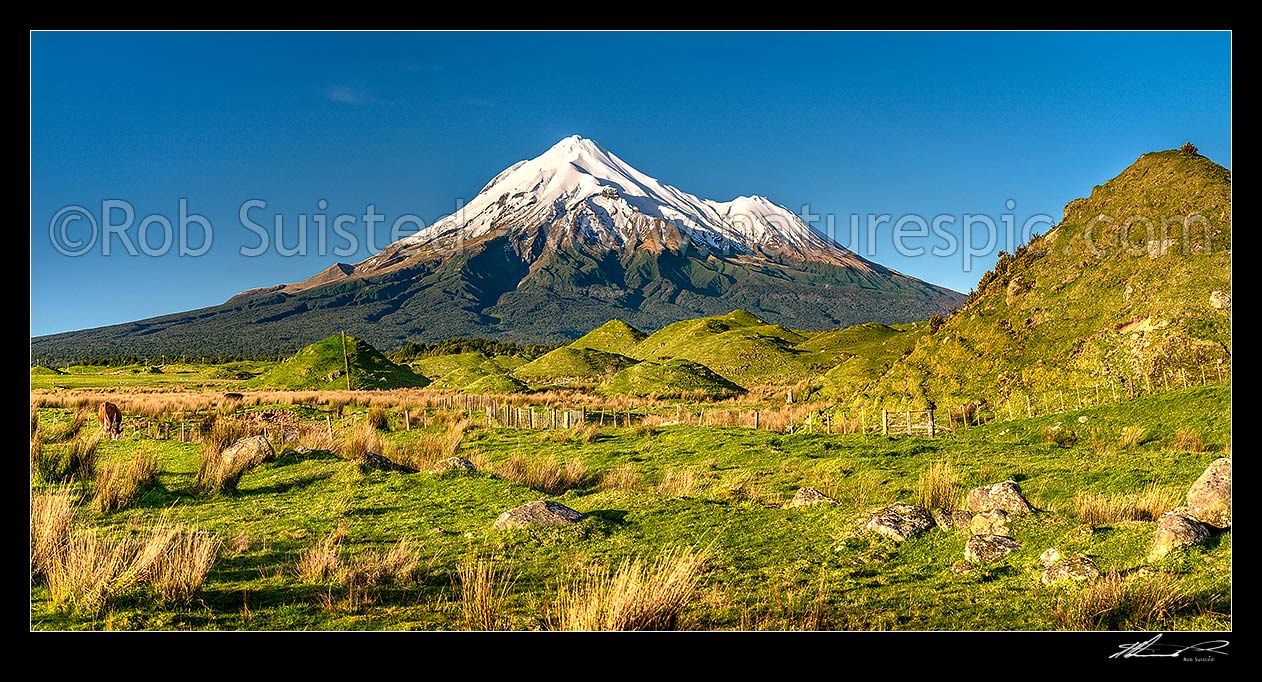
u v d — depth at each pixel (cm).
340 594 970
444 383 10269
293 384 8694
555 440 3016
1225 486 1082
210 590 984
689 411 5059
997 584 985
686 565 980
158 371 14362
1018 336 3741
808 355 10631
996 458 2038
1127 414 2464
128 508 1591
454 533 1345
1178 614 817
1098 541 1089
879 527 1220
